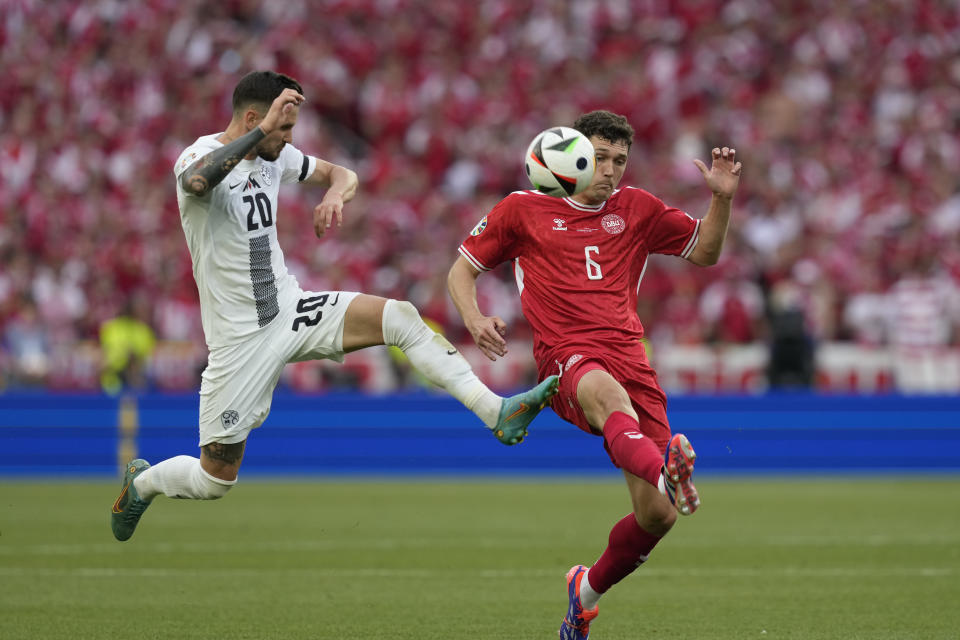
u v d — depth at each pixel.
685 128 78.38
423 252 67.00
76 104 78.75
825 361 60.00
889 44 84.69
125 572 28.83
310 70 80.44
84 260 67.31
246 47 81.19
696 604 24.84
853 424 56.59
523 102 78.81
